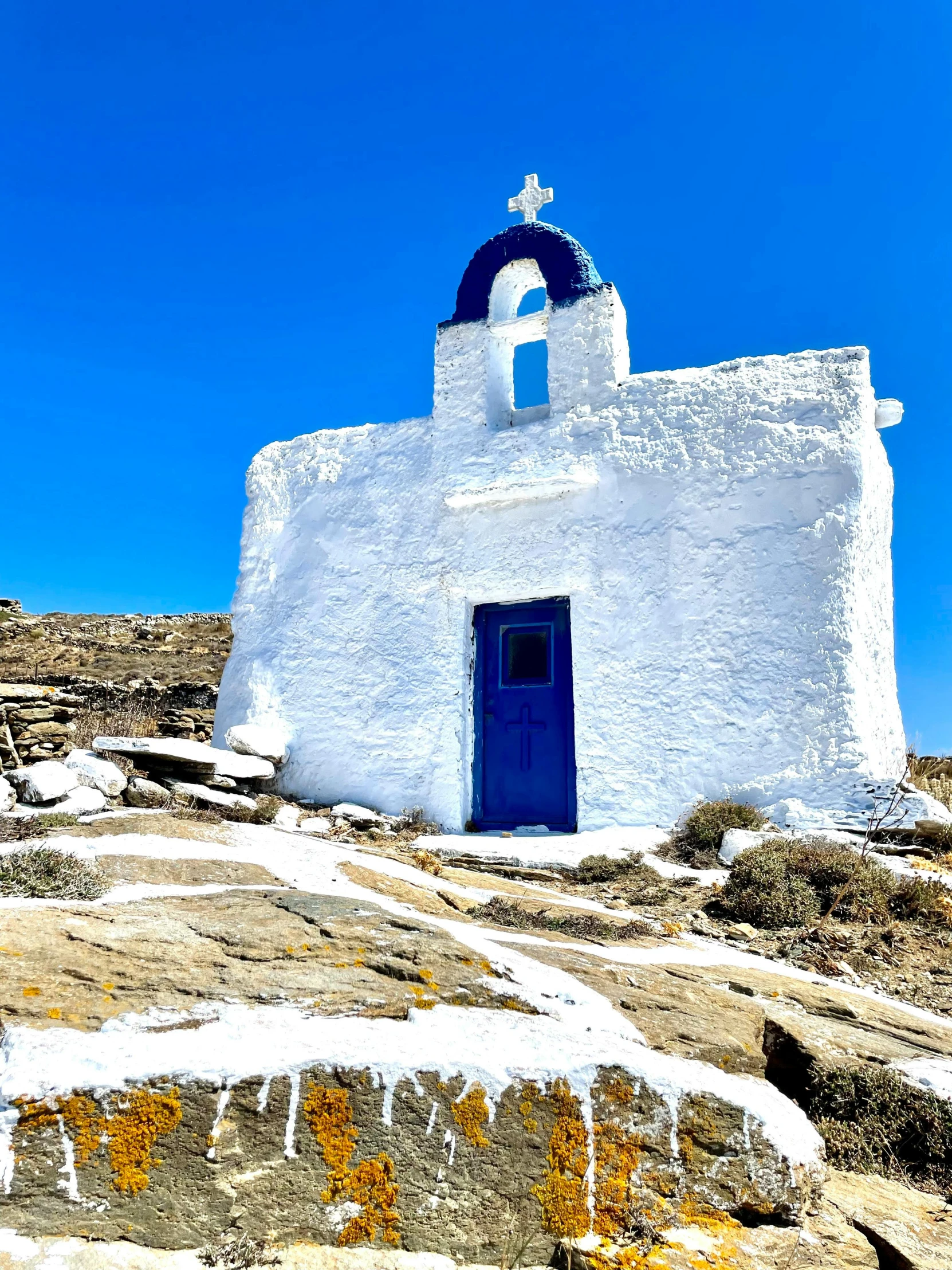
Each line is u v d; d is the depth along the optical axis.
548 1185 2.62
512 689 9.43
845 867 6.49
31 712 9.60
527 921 5.21
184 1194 2.32
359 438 10.91
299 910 4.00
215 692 16.52
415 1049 2.72
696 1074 2.97
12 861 4.23
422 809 9.23
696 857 7.39
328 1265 2.32
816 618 8.05
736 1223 2.69
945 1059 3.94
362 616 10.20
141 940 3.30
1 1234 2.13
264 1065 2.52
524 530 9.45
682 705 8.39
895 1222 2.86
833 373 8.49
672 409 9.00
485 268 10.33
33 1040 2.46
